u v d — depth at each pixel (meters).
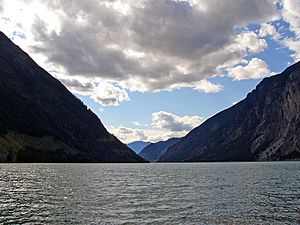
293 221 38.84
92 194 64.12
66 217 41.31
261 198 58.06
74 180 97.56
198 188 76.44
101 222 38.66
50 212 44.56
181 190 72.25
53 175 117.06
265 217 41.12
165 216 42.12
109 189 73.81
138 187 79.31
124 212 44.84
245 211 45.16
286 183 86.69
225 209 46.88
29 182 87.12
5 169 148.50
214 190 71.62
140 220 39.75
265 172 145.88
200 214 43.28
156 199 57.69
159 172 161.12
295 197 59.00
